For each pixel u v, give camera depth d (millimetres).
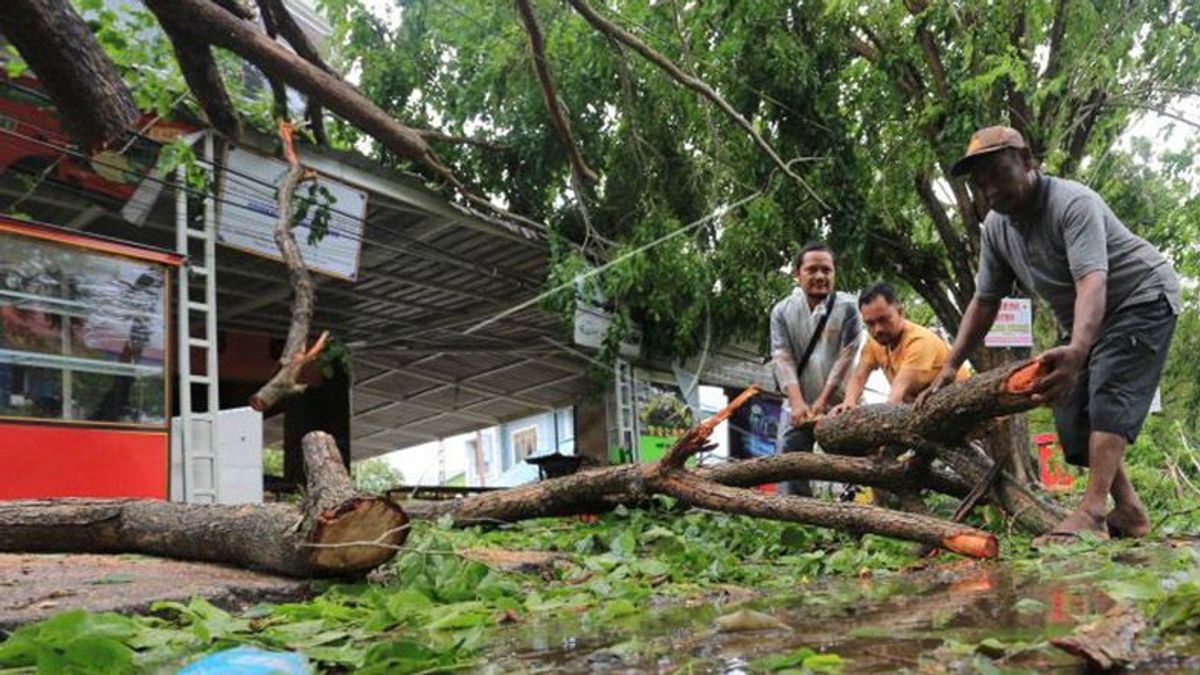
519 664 1933
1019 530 4641
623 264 11891
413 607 2672
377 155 11500
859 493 7809
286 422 14656
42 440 7082
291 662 1802
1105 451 4117
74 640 1916
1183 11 11117
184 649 2217
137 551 4312
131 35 7570
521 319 14578
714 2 11242
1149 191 13148
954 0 10578
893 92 11492
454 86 12000
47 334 7184
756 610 2633
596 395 15273
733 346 16531
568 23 10992
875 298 5414
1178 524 5441
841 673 1585
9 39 3533
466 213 10992
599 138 12375
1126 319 4098
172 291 8508
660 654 1939
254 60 4574
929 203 12477
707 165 12547
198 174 8305
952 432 4332
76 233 7332
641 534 4910
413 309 13828
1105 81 10586
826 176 11922
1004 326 7555
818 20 11664
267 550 3406
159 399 7855
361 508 3098
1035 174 4184
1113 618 1824
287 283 11984
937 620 2150
